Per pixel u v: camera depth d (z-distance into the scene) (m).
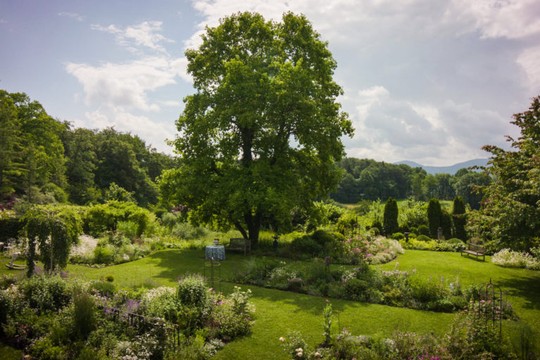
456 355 7.80
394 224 28.64
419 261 18.89
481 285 12.01
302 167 22.80
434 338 8.41
